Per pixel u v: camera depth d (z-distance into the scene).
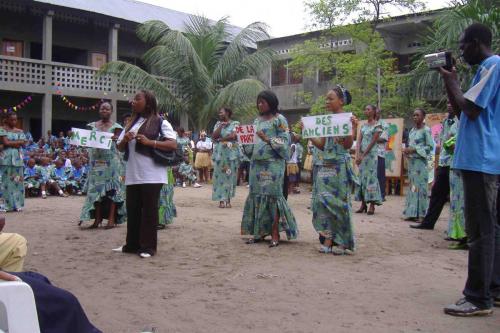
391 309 4.04
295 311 3.96
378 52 18.55
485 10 12.29
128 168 5.98
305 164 17.02
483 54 3.98
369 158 10.03
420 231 7.99
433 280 4.94
